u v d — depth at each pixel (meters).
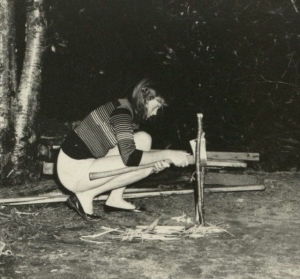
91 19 8.29
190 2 7.84
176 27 8.02
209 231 4.53
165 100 4.40
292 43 7.96
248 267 3.77
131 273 3.64
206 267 3.76
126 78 8.80
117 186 4.78
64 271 3.66
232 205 5.44
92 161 4.62
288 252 4.09
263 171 7.40
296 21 7.83
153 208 5.29
